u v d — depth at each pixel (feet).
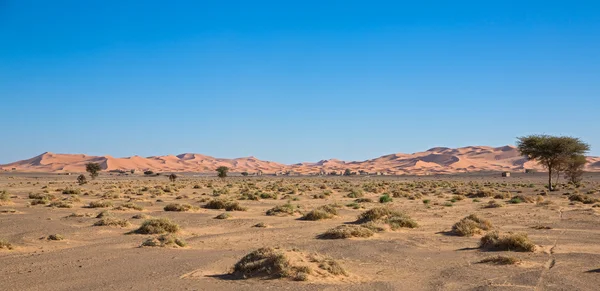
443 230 80.84
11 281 42.83
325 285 39.88
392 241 67.26
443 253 58.39
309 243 66.18
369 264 51.26
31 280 43.14
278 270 42.75
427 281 42.45
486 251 59.16
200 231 80.53
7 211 105.70
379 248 61.46
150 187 227.20
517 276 43.55
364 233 71.36
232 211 116.78
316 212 98.27
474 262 51.78
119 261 51.78
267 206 134.51
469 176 505.66
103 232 76.02
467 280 42.57
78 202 136.36
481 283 41.29
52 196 150.51
